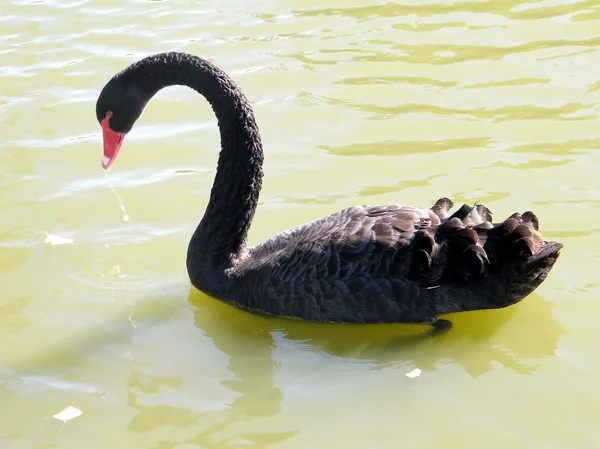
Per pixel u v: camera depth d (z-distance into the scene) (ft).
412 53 35.65
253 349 22.79
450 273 22.25
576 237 25.61
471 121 31.42
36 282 25.04
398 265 22.29
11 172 29.71
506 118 31.45
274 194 28.25
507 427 19.85
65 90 34.04
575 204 26.94
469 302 22.52
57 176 29.58
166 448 19.67
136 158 30.50
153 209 27.99
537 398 20.66
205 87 24.34
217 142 31.27
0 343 22.94
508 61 34.83
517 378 21.35
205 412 20.70
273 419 20.36
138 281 25.18
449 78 33.94
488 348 22.44
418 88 33.47
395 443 19.52
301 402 20.89
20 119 32.48
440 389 21.13
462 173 28.76
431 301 22.43
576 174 28.35
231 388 21.45
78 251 26.21
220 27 38.01
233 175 24.14
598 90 32.73
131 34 37.60
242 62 35.35
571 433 19.58
